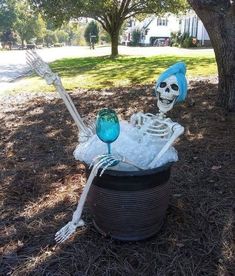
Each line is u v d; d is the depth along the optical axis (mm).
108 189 2473
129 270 2473
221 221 2926
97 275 2441
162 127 2619
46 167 4086
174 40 34844
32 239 2818
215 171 3730
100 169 2404
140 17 21375
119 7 18188
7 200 3400
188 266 2492
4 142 5082
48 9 16516
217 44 5469
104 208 2562
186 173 3705
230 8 5176
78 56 22656
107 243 2693
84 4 16547
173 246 2672
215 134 4742
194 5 5383
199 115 5516
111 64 14289
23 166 4152
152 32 44438
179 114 5625
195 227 2867
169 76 2602
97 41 48625
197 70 10688
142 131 2645
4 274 2486
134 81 9703
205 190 3381
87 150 2586
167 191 2643
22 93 8867
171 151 2588
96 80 10273
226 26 5281
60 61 18547
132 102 6801
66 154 4457
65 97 2637
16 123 6016
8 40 60562
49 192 3504
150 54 19266
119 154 2488
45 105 7145
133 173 2369
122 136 2605
